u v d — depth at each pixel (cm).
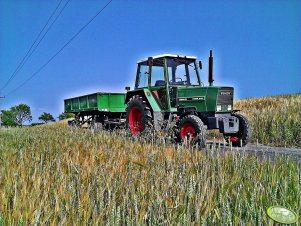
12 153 495
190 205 235
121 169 345
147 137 698
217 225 217
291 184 294
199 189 263
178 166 357
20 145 608
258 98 1911
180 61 920
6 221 215
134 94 1012
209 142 902
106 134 810
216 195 271
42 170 349
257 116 1128
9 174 332
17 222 216
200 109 827
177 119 828
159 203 230
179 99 865
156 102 910
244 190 267
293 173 332
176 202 240
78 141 643
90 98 1447
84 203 240
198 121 762
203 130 753
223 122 795
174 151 471
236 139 851
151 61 880
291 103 1359
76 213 226
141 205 236
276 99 1764
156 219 215
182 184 273
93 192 258
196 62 941
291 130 991
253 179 303
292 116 1064
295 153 662
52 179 310
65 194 256
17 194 260
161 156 432
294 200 258
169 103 880
